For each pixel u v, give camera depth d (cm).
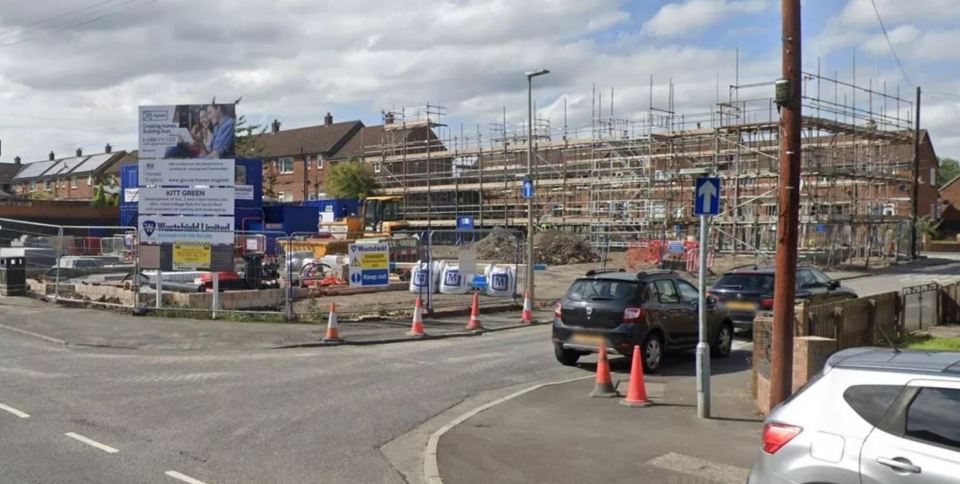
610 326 1305
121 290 2119
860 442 468
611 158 5081
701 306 964
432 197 6425
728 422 939
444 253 3781
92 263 2598
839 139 5031
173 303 2011
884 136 4653
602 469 753
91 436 840
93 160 9156
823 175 4209
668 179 4575
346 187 6288
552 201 5731
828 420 486
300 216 4206
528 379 1276
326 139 7506
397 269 3053
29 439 820
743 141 4447
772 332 960
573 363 1408
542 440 861
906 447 452
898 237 5069
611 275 1366
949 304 2048
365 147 7038
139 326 1756
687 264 3800
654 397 1101
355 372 1293
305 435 879
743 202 4353
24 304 2125
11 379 1165
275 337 1655
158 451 790
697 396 1009
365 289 2588
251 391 1116
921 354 517
